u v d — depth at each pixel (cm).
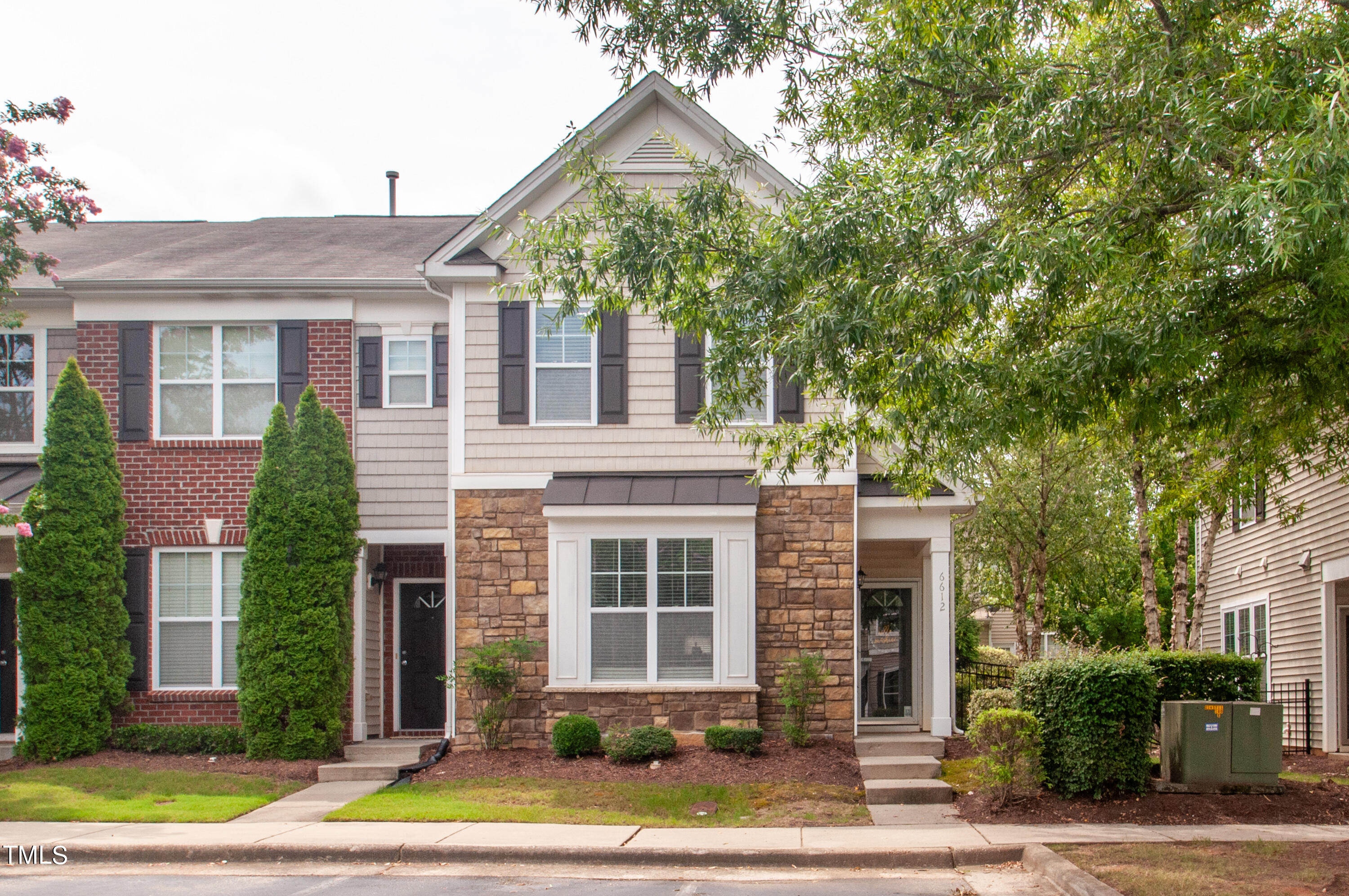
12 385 1706
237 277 1638
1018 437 1031
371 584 1716
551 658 1491
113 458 1594
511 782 1302
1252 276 899
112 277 1636
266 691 1496
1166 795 1156
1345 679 1823
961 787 1262
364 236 1967
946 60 1054
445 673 1764
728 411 1112
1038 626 2109
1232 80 891
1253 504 1338
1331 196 755
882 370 995
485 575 1522
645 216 1041
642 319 1559
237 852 984
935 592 1563
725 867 960
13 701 1731
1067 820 1090
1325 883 778
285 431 1558
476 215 2116
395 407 1669
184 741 1535
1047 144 952
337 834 1039
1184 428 1032
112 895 838
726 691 1473
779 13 1055
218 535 1616
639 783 1286
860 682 1773
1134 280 975
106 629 1561
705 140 1540
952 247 973
